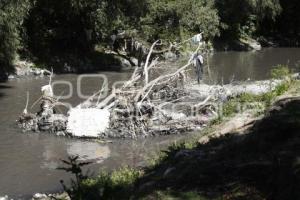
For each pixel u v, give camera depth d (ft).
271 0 188.34
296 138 17.94
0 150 49.70
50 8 119.65
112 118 56.54
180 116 59.62
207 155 21.67
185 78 77.05
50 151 49.67
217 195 16.57
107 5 119.55
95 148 50.90
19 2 94.99
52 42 122.21
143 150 49.83
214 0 172.65
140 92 59.57
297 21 209.36
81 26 126.52
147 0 125.39
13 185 39.29
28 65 109.29
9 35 97.91
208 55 154.81
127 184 24.13
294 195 14.78
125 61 128.47
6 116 65.36
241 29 187.32
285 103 25.40
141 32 132.26
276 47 192.24
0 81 99.71
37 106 72.49
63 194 32.19
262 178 16.84
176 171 20.43
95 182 25.94
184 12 138.10
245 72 114.21
